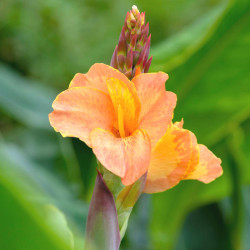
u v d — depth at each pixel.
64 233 0.63
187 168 0.61
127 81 0.60
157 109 0.60
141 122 0.60
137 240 1.12
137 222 1.15
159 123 0.60
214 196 1.12
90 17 1.67
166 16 1.75
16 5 1.61
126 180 0.57
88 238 0.61
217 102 0.96
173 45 1.05
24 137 1.14
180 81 0.93
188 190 1.06
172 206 1.07
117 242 0.61
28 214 0.52
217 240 1.12
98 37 1.64
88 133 0.60
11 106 1.14
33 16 1.61
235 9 0.87
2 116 1.52
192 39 1.05
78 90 0.60
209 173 0.64
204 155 0.64
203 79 0.92
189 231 1.14
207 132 1.00
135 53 0.62
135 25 0.61
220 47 0.90
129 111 0.61
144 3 1.73
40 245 0.53
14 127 1.54
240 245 1.05
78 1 1.71
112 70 0.61
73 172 1.07
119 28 1.66
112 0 1.74
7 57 1.72
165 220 1.09
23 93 1.19
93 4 1.72
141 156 0.58
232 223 1.06
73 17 1.62
